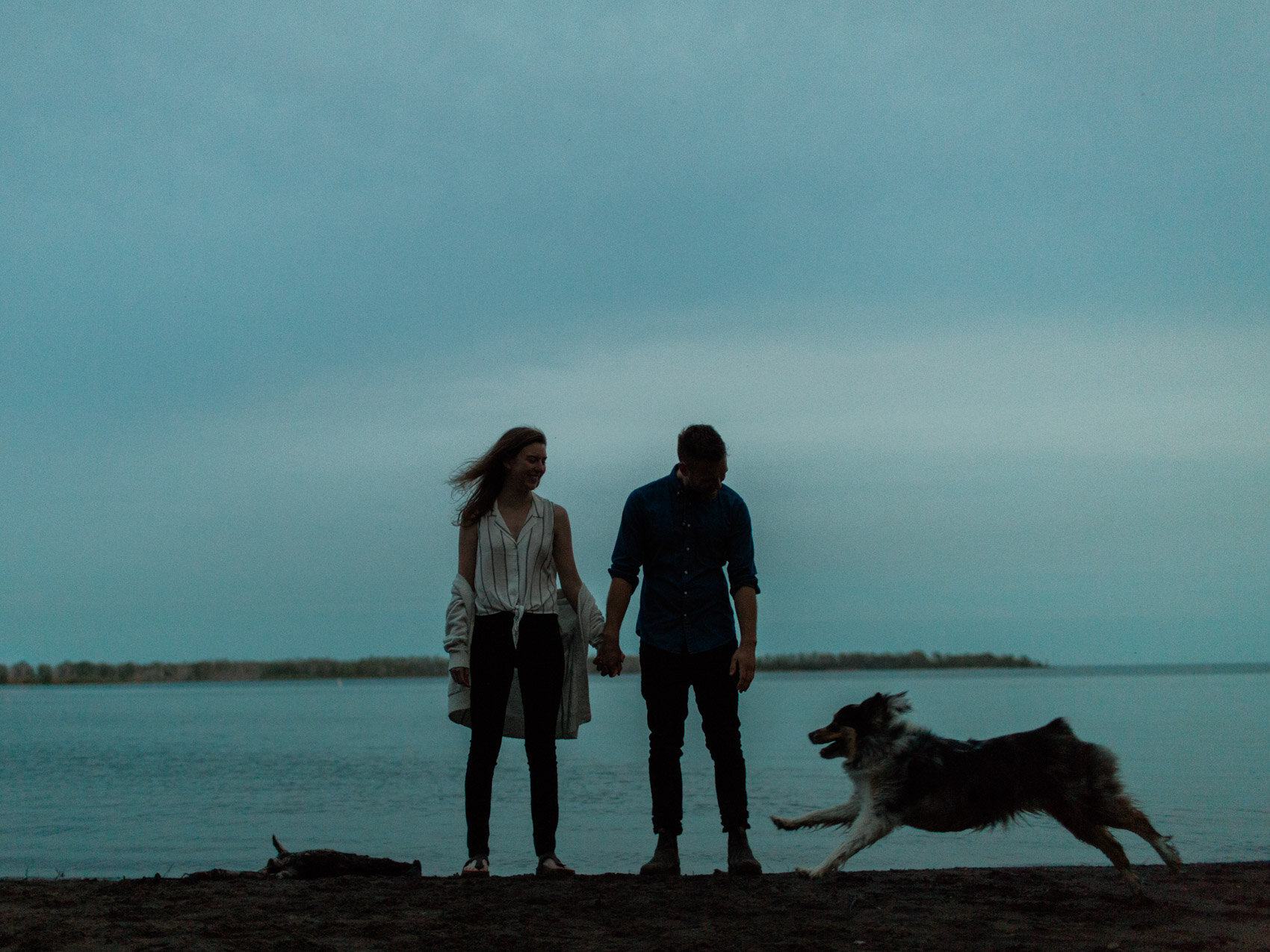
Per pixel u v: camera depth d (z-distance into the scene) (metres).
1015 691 67.94
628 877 4.98
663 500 5.09
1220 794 11.59
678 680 5.01
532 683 5.01
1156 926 3.78
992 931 3.67
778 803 12.08
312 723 39.91
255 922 3.77
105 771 17.88
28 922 3.75
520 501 5.16
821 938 3.54
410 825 10.74
